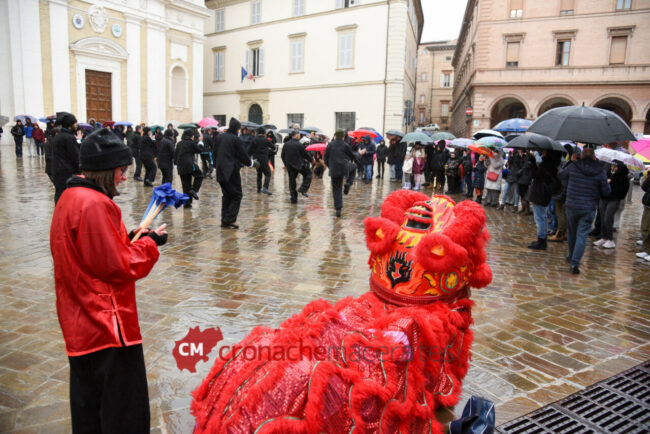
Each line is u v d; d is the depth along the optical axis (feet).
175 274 16.93
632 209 45.06
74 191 6.57
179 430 8.28
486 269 8.92
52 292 14.64
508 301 15.99
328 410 6.10
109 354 6.54
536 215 24.03
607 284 18.56
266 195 39.22
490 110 111.04
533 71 105.91
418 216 8.66
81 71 77.30
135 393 6.75
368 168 53.42
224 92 111.45
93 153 6.66
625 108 107.34
